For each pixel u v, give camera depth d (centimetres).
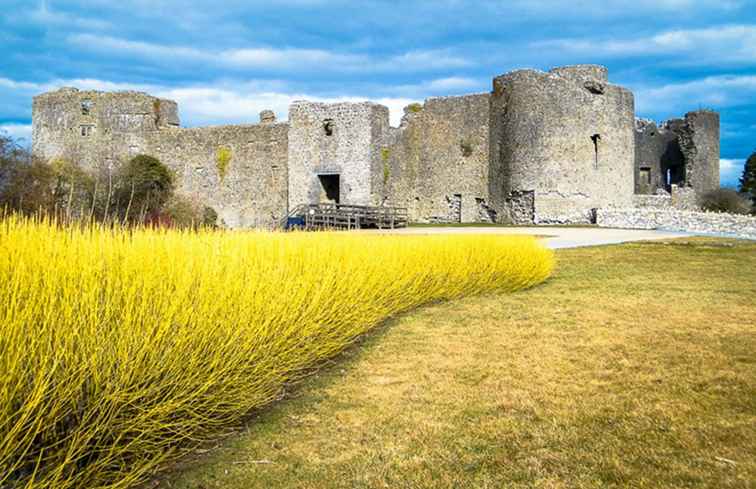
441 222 3597
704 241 2006
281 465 428
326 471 420
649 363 646
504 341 764
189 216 2383
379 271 901
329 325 682
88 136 3647
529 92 3247
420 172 3672
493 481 404
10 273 415
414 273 1004
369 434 480
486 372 633
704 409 511
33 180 1866
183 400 416
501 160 3384
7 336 343
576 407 527
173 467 423
